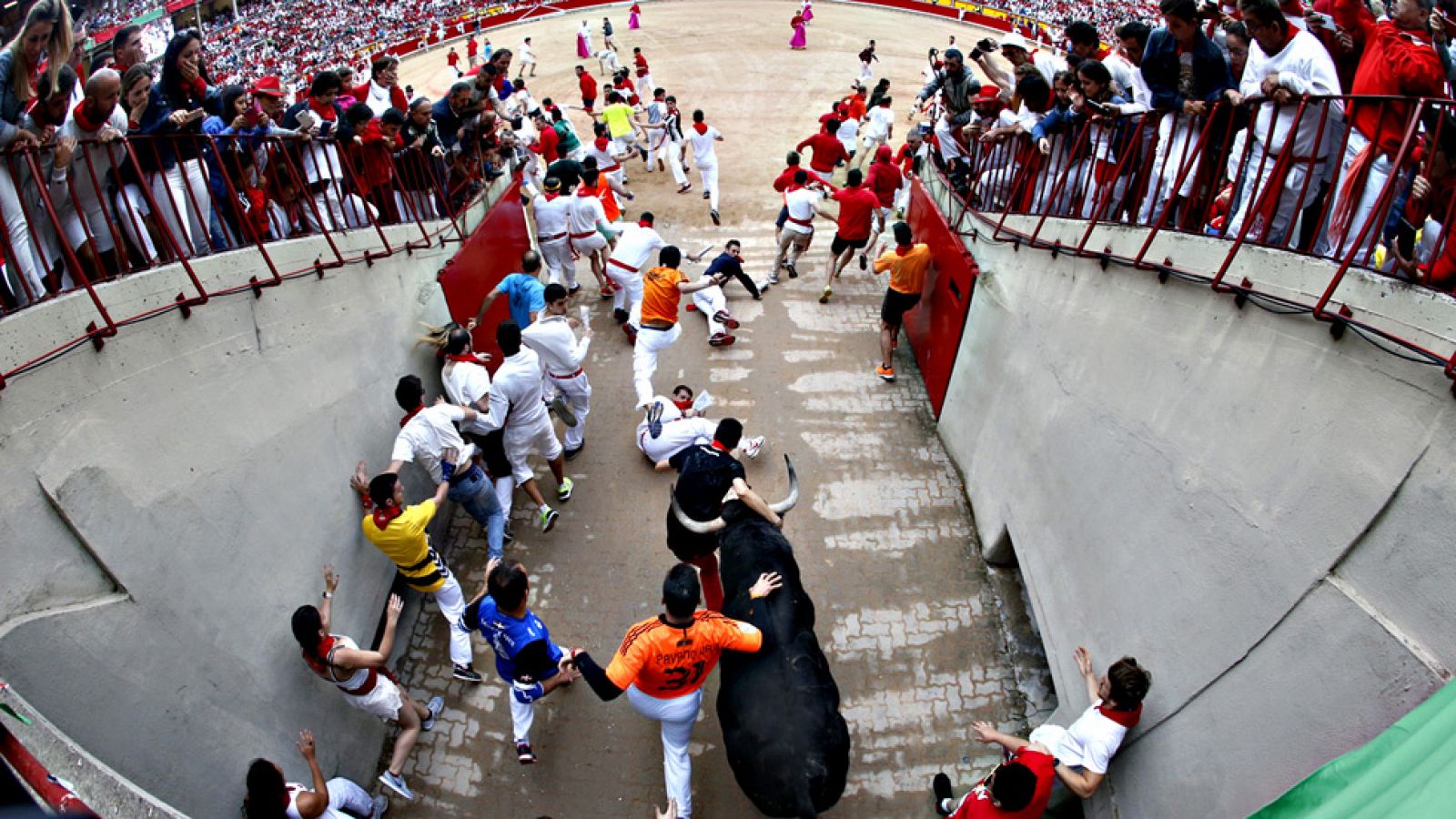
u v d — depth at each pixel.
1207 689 4.36
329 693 5.84
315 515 6.04
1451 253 4.01
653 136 16.52
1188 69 6.21
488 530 7.40
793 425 9.20
